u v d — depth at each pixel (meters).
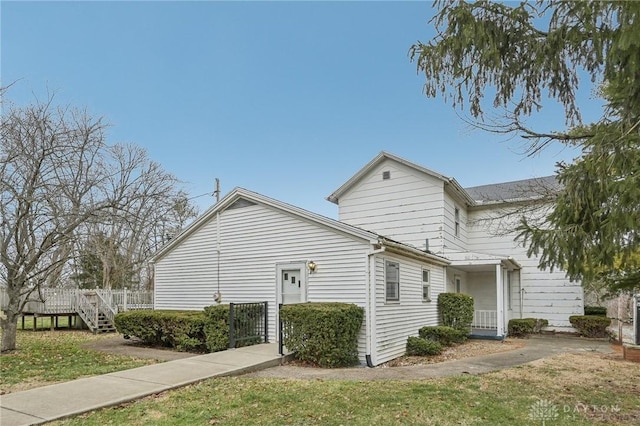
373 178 15.61
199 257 12.79
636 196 4.16
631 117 4.34
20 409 5.31
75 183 11.78
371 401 5.82
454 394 6.23
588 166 4.62
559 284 15.95
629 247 4.52
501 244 16.67
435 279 13.44
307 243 10.48
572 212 4.89
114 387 6.36
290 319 8.98
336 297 9.84
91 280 23.80
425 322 12.30
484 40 4.80
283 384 6.84
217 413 5.26
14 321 10.77
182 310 12.73
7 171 10.30
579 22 4.45
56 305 16.95
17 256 10.66
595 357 10.13
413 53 5.48
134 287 27.38
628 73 4.20
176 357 9.84
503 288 14.54
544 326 15.92
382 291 9.84
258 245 11.45
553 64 4.84
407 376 7.65
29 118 10.55
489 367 8.70
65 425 4.82
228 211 12.23
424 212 14.48
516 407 5.62
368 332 9.26
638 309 11.71
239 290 11.72
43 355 10.02
